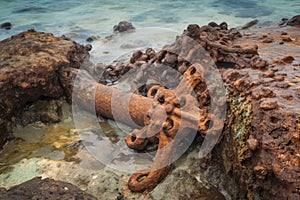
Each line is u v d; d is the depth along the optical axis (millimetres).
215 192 2598
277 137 2078
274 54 3527
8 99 3307
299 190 1806
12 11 9172
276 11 8273
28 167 2920
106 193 2617
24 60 3631
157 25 7125
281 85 2504
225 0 9688
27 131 3451
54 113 3627
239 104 2586
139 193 2604
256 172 1989
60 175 2812
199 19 7656
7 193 2293
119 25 6570
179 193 2598
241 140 2391
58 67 3729
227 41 3852
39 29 7230
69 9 9281
